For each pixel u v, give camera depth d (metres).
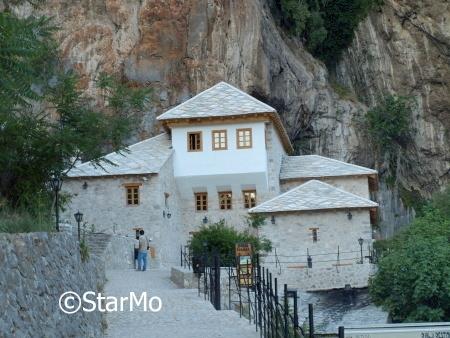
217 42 52.81
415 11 71.56
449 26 70.31
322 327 30.59
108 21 52.56
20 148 22.31
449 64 70.19
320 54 67.25
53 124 23.34
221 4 53.22
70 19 52.16
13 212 18.75
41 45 19.30
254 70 53.28
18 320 12.19
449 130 69.69
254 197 42.66
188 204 43.22
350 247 37.53
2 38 16.27
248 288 23.09
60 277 15.09
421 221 39.25
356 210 37.84
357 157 61.56
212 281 22.30
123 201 39.97
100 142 26.00
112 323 18.98
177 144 42.72
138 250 33.31
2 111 18.30
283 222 38.06
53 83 25.56
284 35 61.41
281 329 16.48
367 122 63.62
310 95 58.47
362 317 32.00
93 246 31.52
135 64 52.06
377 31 70.69
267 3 60.31
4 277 12.05
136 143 45.56
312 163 45.78
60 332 14.17
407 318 29.97
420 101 69.88
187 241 40.50
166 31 52.56
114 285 25.33
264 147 42.16
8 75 16.39
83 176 40.09
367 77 70.00
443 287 29.42
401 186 65.75
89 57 51.84
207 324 19.02
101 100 49.34
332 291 35.25
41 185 23.14
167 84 51.91
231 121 42.38
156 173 39.75
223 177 42.31
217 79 52.34
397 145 65.62
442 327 20.08
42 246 14.48
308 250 37.66
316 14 64.75
